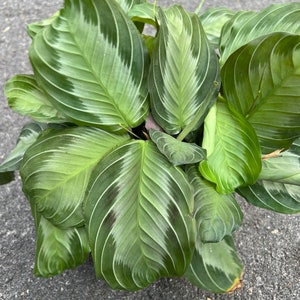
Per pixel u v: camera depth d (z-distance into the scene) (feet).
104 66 0.75
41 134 0.85
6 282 1.13
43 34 0.73
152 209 0.77
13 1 1.82
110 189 0.78
